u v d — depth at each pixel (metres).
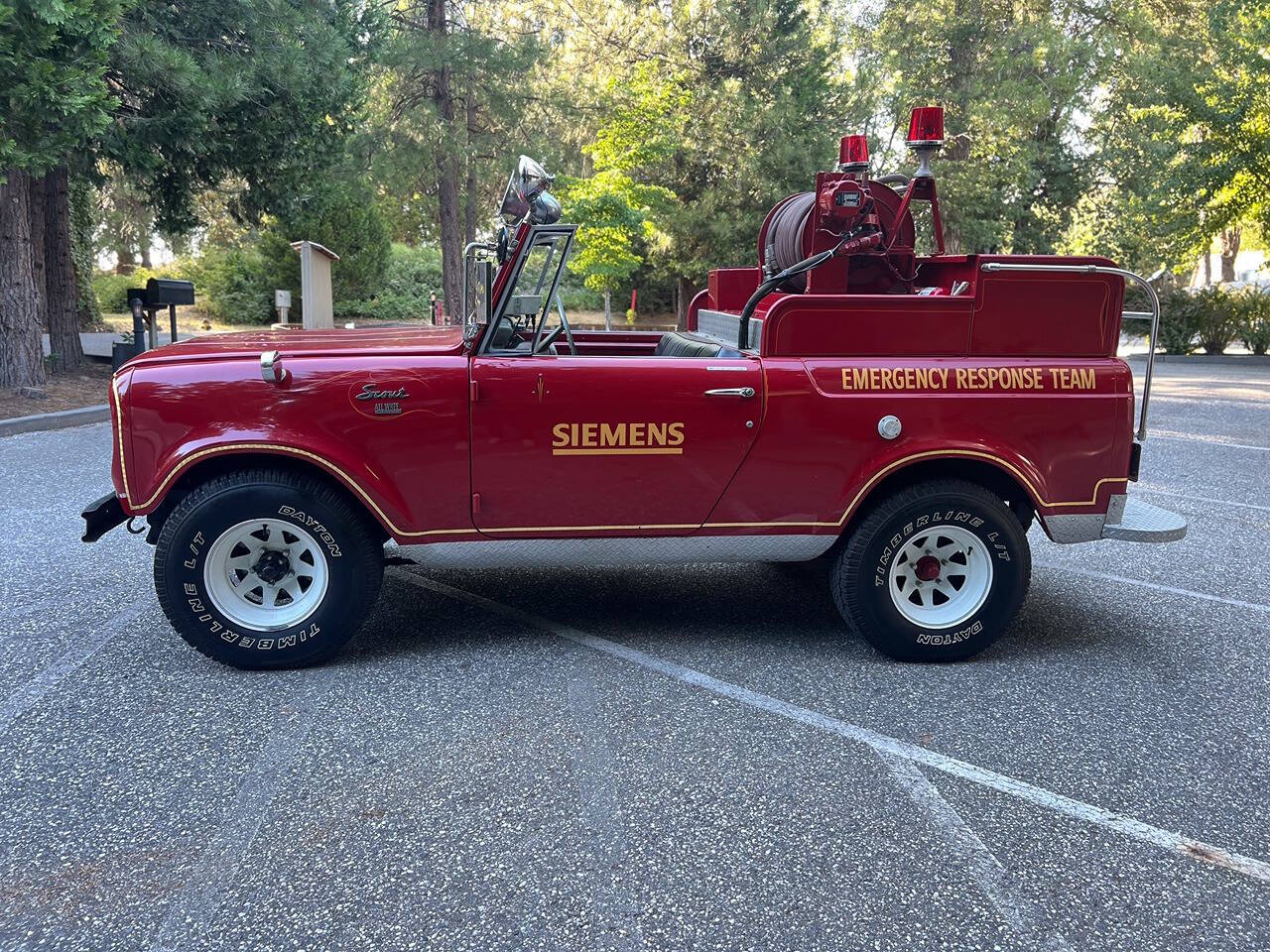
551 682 3.91
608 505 3.99
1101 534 4.22
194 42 12.87
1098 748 3.44
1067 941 2.43
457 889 2.58
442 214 26.16
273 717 3.56
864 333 4.04
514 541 3.99
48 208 14.16
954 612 4.19
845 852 2.78
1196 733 3.57
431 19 25.11
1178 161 21.91
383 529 4.04
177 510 3.76
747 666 4.13
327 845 2.77
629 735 3.46
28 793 3.01
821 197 4.16
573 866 2.69
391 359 3.82
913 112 4.37
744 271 5.41
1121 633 4.65
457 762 3.25
